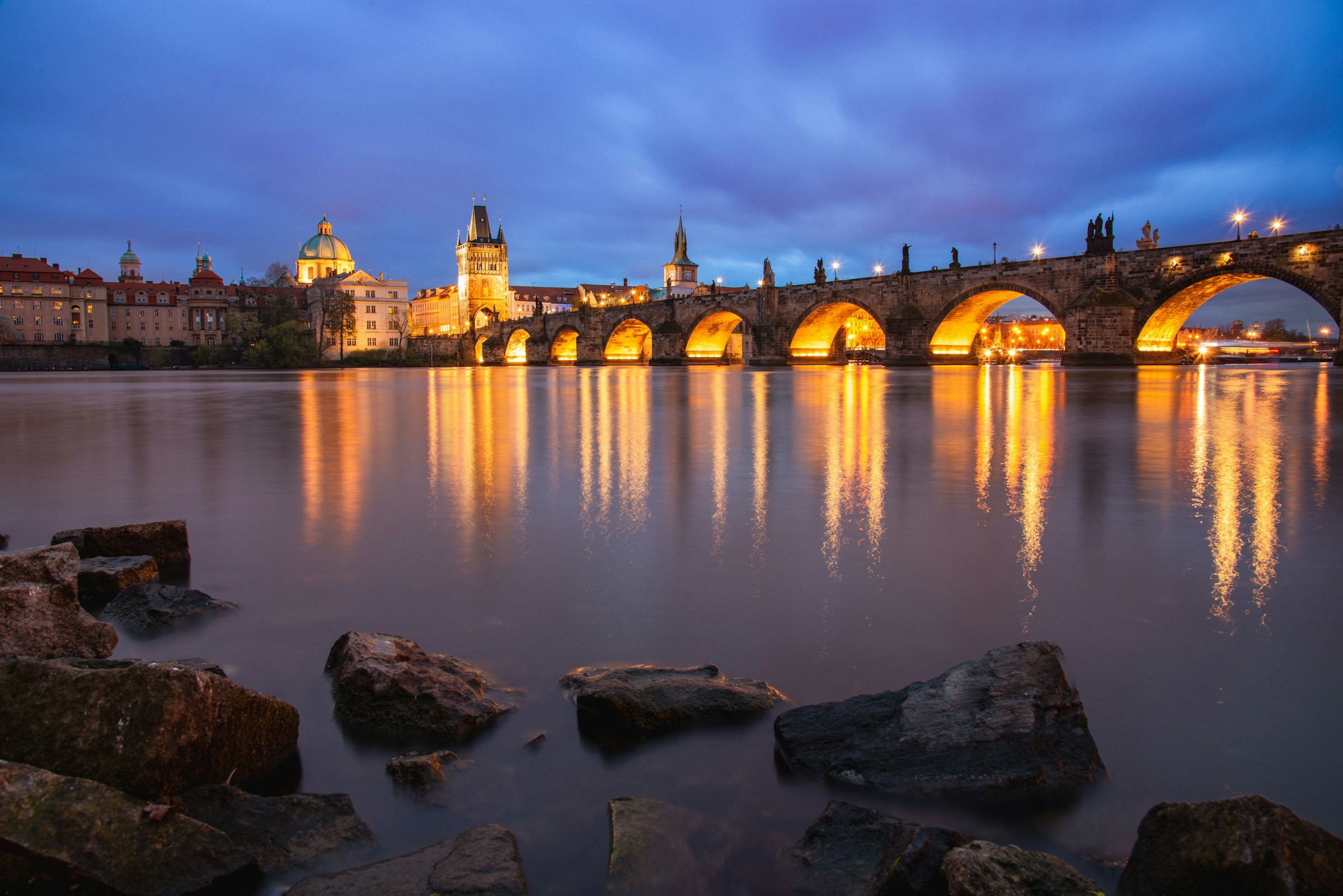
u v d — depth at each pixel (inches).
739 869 144.6
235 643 243.8
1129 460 617.9
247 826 153.1
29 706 161.0
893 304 3540.8
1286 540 356.2
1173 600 272.4
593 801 166.7
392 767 173.3
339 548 354.0
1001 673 190.2
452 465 607.2
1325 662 220.1
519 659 231.3
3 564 220.7
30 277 6181.1
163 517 419.8
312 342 6560.0
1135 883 131.8
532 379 2935.5
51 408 1352.1
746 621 258.2
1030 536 366.6
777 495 475.2
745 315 4384.8
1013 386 1797.5
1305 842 124.1
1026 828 156.1
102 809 143.3
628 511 429.1
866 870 137.9
